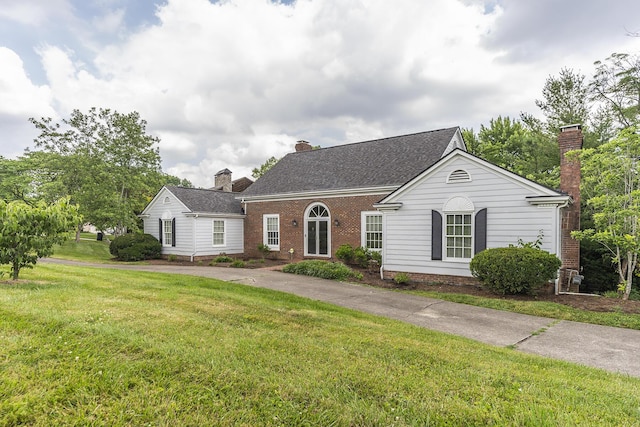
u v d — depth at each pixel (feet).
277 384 10.80
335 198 58.18
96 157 77.97
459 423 9.31
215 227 67.56
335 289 35.73
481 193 36.65
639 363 17.53
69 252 77.00
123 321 15.89
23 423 8.17
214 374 11.11
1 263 24.48
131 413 8.80
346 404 10.00
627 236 30.86
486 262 32.91
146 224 73.72
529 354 17.88
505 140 105.40
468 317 26.20
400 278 39.04
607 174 34.30
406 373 12.60
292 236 63.82
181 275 39.14
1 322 14.05
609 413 10.36
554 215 33.12
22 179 91.30
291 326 18.37
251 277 41.01
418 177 39.99
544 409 10.25
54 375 10.33
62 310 16.72
